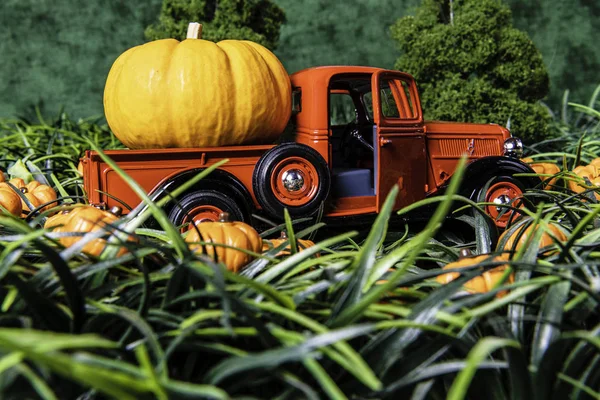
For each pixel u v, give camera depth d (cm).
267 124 38
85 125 62
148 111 36
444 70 53
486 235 30
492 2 53
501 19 54
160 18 56
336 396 17
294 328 23
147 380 17
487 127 45
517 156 44
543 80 54
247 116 37
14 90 72
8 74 71
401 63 54
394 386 20
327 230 40
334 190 39
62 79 72
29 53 72
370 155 41
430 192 42
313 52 75
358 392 20
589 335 20
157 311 23
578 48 77
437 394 22
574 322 23
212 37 53
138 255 24
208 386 17
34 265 24
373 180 40
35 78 72
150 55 37
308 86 39
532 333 24
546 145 57
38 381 16
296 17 75
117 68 38
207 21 56
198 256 23
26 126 59
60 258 21
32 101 72
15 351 15
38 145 54
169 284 23
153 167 35
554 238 24
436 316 21
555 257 26
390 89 41
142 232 29
